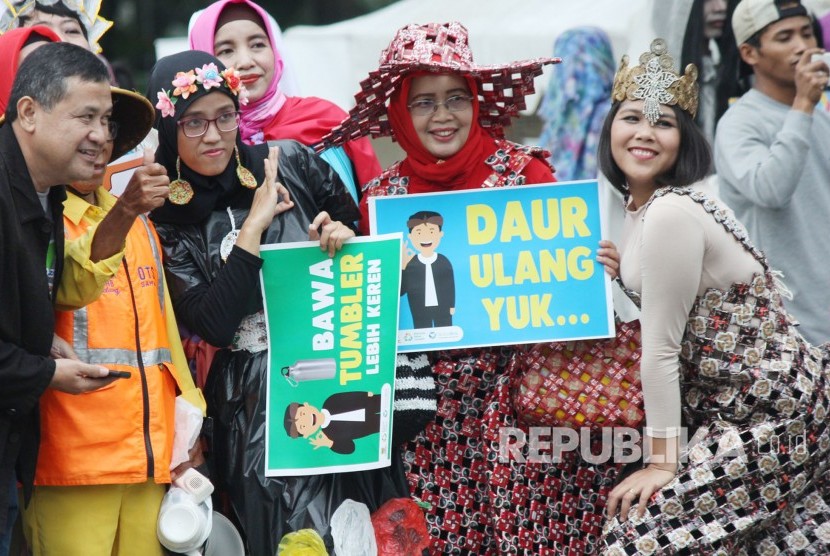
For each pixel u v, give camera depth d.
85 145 10.10
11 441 10.20
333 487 11.91
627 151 11.60
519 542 12.16
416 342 12.12
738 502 11.16
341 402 11.83
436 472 12.38
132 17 41.72
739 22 16.45
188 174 11.77
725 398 11.34
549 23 19.33
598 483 12.40
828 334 16.05
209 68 11.55
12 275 10.01
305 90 20.97
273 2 42.81
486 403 12.41
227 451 11.85
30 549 11.24
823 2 16.14
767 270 11.52
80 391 10.24
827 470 11.65
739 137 16.34
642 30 17.94
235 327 11.48
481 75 12.44
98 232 10.52
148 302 11.28
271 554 11.62
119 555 11.24
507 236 12.24
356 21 22.17
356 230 12.97
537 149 12.83
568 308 12.12
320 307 11.94
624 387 11.95
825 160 16.03
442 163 12.49
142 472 10.89
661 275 11.16
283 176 12.38
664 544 11.20
